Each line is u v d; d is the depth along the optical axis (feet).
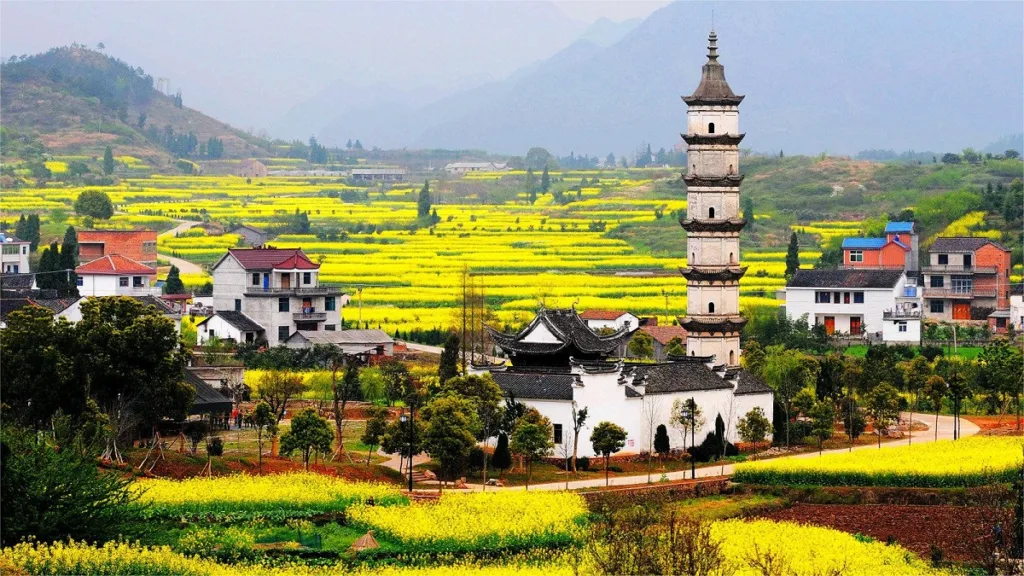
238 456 410.52
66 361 380.58
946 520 367.45
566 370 474.08
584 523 338.95
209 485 348.59
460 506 343.26
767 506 383.86
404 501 356.59
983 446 451.12
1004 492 381.81
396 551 312.91
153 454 389.60
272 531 328.08
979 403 583.99
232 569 285.84
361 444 466.70
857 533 352.28
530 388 458.09
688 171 552.82
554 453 450.71
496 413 438.40
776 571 279.28
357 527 333.01
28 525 289.33
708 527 287.69
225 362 606.55
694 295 549.95
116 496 308.60
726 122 547.08
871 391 538.88
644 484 408.05
